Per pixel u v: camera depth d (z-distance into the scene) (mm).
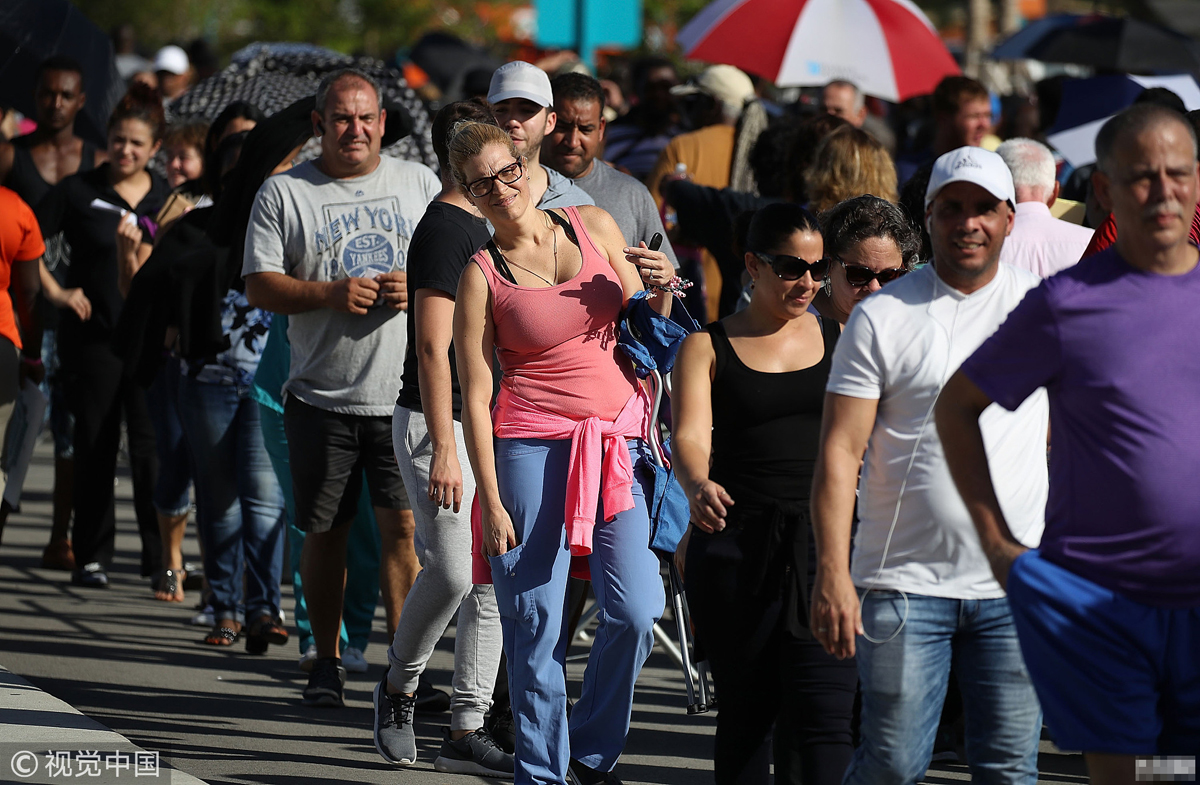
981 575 11797
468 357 15031
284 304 19125
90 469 26891
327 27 94875
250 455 22656
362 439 19359
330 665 19906
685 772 17266
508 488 15078
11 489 21625
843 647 11539
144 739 17703
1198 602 10445
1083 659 10500
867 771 12141
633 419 15297
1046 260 17609
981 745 12031
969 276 11695
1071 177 25500
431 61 52375
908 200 19109
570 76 20750
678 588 16500
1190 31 53562
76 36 31812
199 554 30500
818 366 13781
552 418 15086
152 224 27656
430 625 16672
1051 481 10938
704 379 13773
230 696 20062
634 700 20750
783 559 13484
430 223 16359
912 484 11789
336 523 19500
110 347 23594
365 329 19141
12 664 21219
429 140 27875
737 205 22172
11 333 20906
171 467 25625
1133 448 10383
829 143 19328
